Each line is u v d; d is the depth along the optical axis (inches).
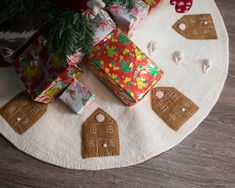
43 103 32.4
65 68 28.3
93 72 33.5
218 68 34.5
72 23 23.2
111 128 31.7
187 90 33.5
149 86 31.3
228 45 35.6
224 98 33.7
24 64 30.2
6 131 31.2
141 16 32.5
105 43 30.8
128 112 32.4
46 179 30.3
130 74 30.6
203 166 31.2
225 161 31.5
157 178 30.7
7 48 29.5
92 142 31.1
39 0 23.7
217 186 30.7
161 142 31.3
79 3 22.6
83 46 25.6
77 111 31.4
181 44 35.5
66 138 31.3
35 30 27.4
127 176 30.6
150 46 35.0
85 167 30.3
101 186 30.3
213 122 32.7
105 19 30.5
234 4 37.6
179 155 31.4
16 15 24.9
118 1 26.0
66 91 31.6
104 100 32.9
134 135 31.5
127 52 30.9
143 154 30.8
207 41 35.7
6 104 32.2
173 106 32.7
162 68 34.4
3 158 30.6
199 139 32.1
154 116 32.3
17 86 32.9
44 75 29.3
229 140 32.2
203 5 37.2
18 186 29.9
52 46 24.8
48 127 31.7
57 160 30.5
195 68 34.5
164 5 37.0
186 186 30.6
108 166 30.4
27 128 31.4
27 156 30.7
